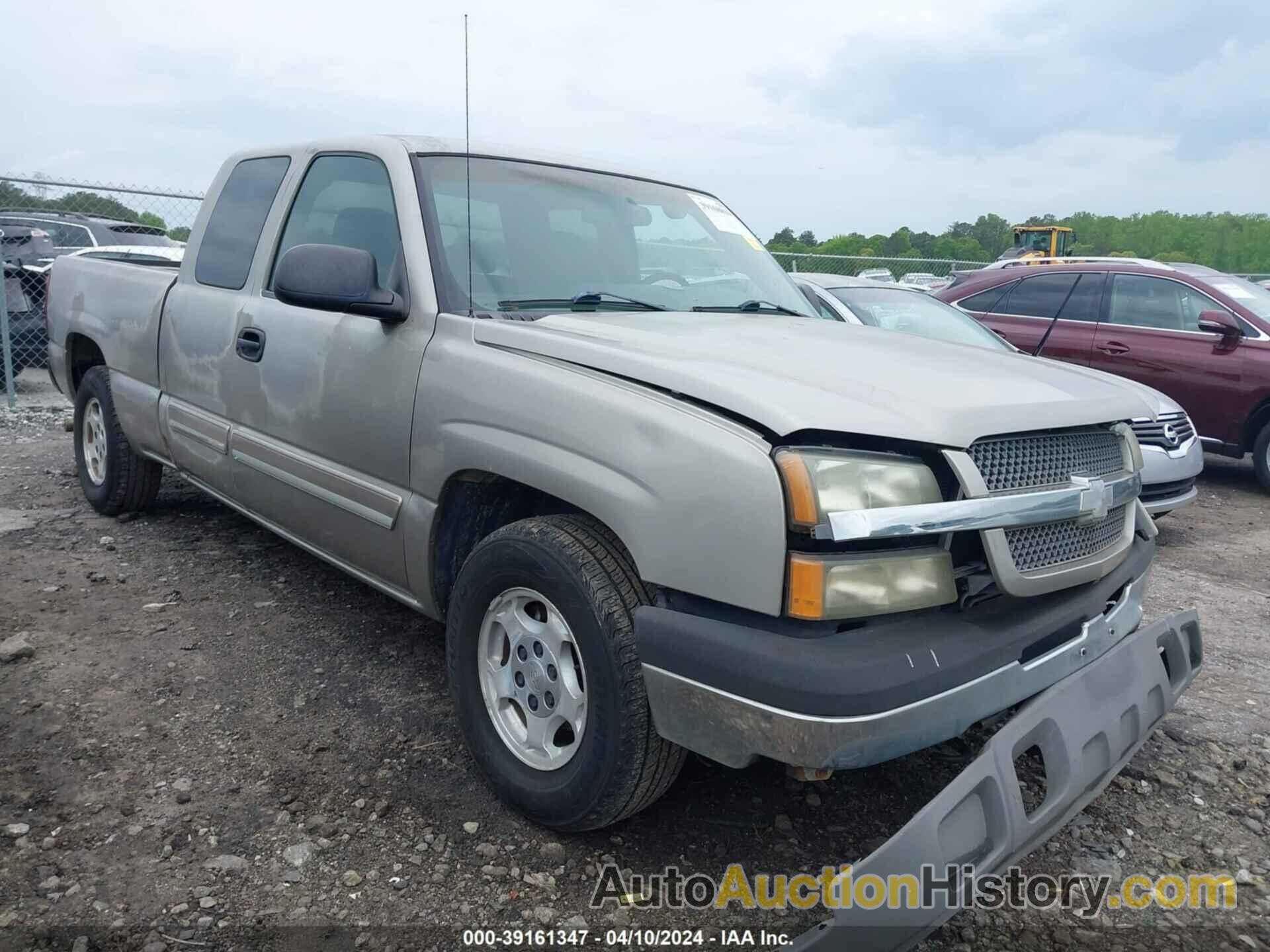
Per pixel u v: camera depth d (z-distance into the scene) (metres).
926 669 2.06
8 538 4.89
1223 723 3.54
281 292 2.94
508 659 2.74
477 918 2.33
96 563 4.57
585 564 2.39
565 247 3.36
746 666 2.06
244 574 4.51
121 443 5.02
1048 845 2.75
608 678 2.34
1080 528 2.49
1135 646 2.58
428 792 2.83
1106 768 2.39
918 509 2.10
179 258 8.05
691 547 2.18
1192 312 7.95
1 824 2.58
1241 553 6.00
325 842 2.58
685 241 3.76
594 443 2.40
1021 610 2.33
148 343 4.61
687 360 2.47
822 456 2.10
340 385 3.27
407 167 3.27
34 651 3.59
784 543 2.06
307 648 3.75
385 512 3.11
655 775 2.38
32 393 9.69
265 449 3.71
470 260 3.03
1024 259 17.61
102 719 3.15
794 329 3.13
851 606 2.07
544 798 2.55
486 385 2.73
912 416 2.23
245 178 4.22
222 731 3.12
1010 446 2.36
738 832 2.70
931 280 16.88
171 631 3.85
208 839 2.57
